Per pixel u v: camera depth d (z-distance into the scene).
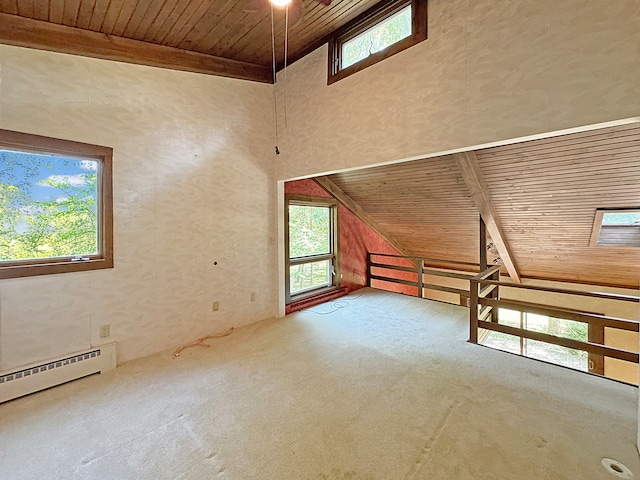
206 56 3.27
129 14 2.42
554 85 1.88
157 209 3.02
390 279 5.65
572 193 3.02
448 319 4.09
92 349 2.61
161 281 3.08
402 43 2.61
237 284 3.74
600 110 1.74
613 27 1.69
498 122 2.11
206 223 3.41
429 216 4.74
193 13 2.50
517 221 3.82
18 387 2.25
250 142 3.77
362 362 2.85
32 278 2.35
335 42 3.16
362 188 4.72
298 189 4.47
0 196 2.27
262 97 3.85
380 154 2.81
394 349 3.14
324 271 5.19
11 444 1.80
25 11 2.22
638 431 1.73
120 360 2.83
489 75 2.14
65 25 2.43
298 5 2.54
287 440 1.84
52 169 2.48
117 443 1.82
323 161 3.36
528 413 2.08
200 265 3.38
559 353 5.54
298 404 2.20
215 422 2.01
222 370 2.70
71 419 2.03
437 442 1.81
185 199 3.22
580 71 1.79
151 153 2.96
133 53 2.78
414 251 6.43
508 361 2.86
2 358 2.24
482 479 1.56
